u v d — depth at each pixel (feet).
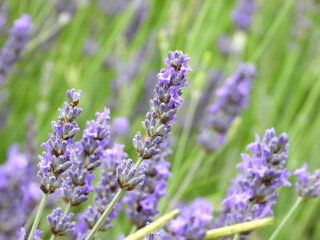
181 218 1.54
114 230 2.24
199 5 2.99
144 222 1.72
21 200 1.61
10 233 1.54
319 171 1.75
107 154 1.66
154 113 1.52
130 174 1.51
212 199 2.40
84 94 3.02
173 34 2.66
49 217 1.54
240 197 1.63
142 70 3.04
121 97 3.13
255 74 2.48
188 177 2.34
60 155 1.52
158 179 1.73
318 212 2.96
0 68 2.28
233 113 2.44
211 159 2.51
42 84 2.76
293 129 2.99
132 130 2.90
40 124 2.77
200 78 2.37
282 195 2.82
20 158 1.71
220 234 1.53
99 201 1.65
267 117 2.97
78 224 1.79
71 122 1.52
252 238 2.62
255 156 1.66
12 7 3.09
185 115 2.90
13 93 3.10
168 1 3.14
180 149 2.31
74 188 1.57
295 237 2.73
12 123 3.00
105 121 1.57
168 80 1.51
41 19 3.13
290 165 2.85
